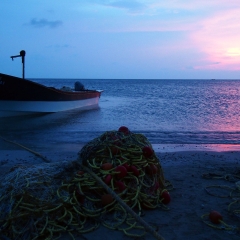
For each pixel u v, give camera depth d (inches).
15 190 161.6
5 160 311.9
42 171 179.9
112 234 153.3
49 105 730.8
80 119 685.3
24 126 582.2
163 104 1121.4
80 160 197.6
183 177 253.0
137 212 178.4
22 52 639.8
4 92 631.8
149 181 190.5
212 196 209.3
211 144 443.8
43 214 153.9
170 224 166.1
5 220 149.1
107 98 1504.7
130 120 682.8
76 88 988.6
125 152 194.4
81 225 158.4
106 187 162.9
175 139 481.4
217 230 160.7
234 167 289.7
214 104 1139.3
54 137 482.0
